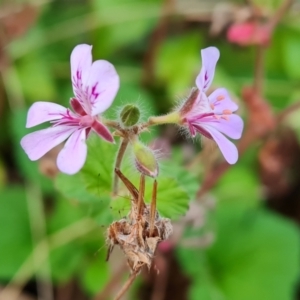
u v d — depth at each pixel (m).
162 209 0.15
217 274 0.20
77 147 0.12
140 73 0.24
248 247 0.21
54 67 0.24
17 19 0.22
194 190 0.16
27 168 0.21
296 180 0.24
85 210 0.20
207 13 0.24
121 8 0.24
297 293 0.22
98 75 0.12
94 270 0.20
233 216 0.21
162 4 0.24
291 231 0.21
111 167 0.16
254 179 0.22
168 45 0.25
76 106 0.13
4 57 0.23
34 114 0.13
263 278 0.20
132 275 0.13
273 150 0.21
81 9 0.25
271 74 0.24
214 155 0.19
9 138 0.23
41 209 0.21
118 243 0.13
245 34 0.19
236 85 0.24
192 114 0.13
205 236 0.19
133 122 0.13
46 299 0.21
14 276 0.20
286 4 0.19
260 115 0.19
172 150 0.21
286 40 0.24
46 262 0.20
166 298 0.21
